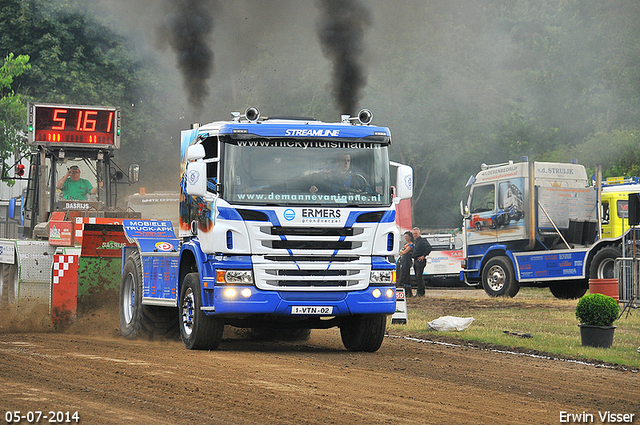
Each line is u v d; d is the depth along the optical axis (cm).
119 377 1459
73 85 6144
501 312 3048
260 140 1861
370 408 1240
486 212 4131
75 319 2519
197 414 1168
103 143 2938
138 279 2292
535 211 3906
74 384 1384
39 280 2647
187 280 1988
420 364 1758
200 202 1916
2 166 2969
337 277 1856
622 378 1647
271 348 2066
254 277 1823
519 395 1414
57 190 2892
